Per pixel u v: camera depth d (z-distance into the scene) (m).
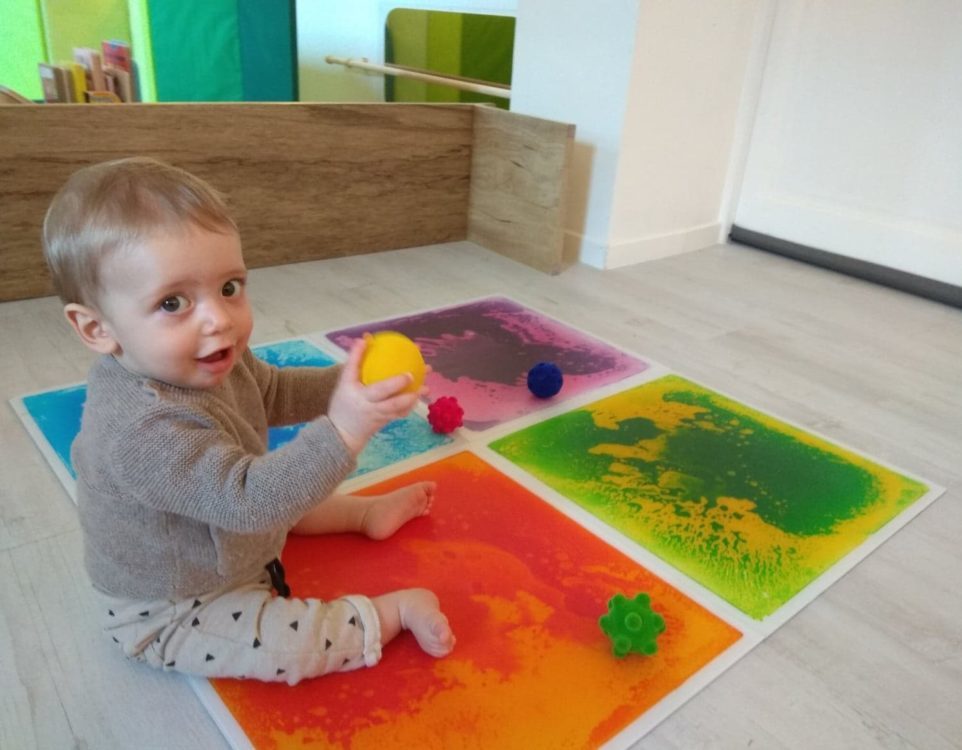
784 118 2.10
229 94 2.44
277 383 0.83
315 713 0.70
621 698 0.73
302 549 0.90
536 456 1.12
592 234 1.99
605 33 1.79
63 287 0.64
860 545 0.98
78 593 0.82
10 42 2.09
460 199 2.07
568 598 0.85
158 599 0.70
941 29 1.77
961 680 0.79
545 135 1.80
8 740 0.66
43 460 1.03
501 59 2.45
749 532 0.98
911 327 1.72
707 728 0.71
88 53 1.85
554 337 1.54
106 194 0.60
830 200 2.07
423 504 0.96
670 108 1.92
